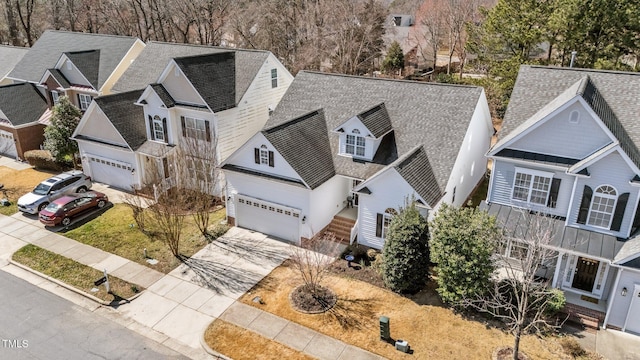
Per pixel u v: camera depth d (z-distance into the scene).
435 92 25.88
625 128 20.08
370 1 60.88
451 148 23.58
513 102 22.84
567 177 19.89
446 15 62.56
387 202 22.38
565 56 37.16
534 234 18.38
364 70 60.28
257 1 64.38
